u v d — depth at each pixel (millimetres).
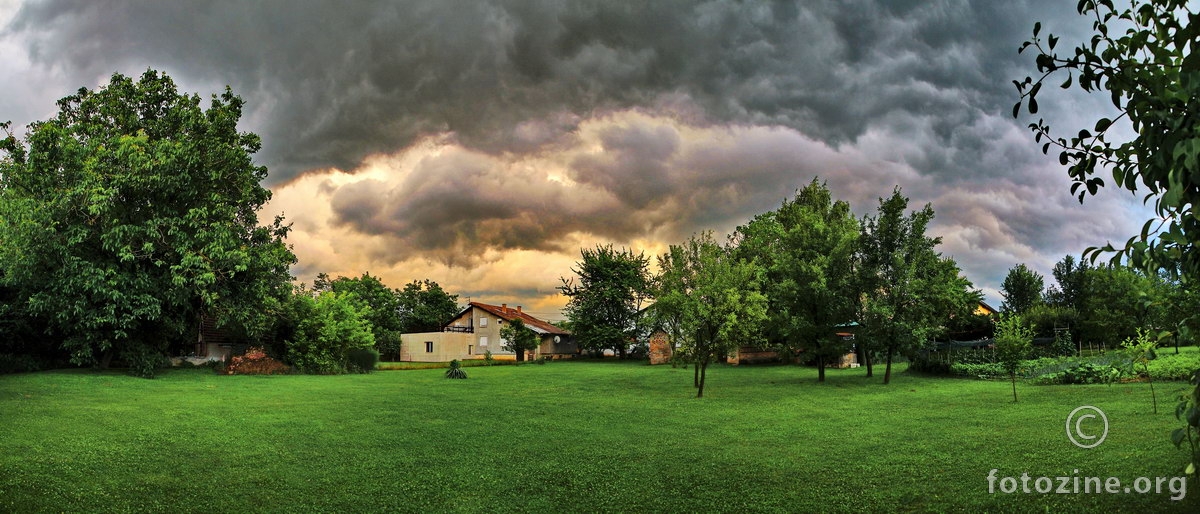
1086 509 7426
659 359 55188
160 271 28109
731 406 20172
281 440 13555
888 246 29578
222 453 12094
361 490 9828
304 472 10867
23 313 25922
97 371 26688
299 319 36219
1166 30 3348
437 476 10648
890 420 15914
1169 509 7133
